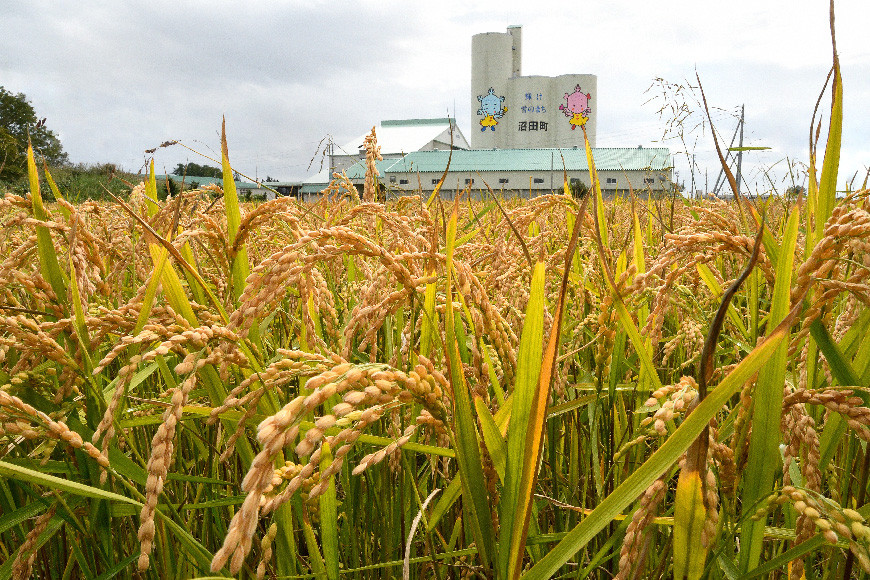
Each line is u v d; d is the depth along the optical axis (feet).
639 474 3.17
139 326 4.51
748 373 2.93
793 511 4.72
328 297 5.39
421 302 4.50
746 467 4.17
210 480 4.96
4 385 4.52
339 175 11.93
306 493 4.00
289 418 2.54
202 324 5.20
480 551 3.60
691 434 3.03
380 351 7.08
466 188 11.52
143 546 3.09
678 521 3.29
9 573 4.25
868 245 4.10
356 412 3.07
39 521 4.26
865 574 5.02
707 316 8.66
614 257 9.03
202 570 3.83
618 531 4.27
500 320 4.57
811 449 3.91
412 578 5.71
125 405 4.95
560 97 398.01
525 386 3.50
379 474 5.86
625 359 6.94
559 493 7.25
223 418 4.71
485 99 404.36
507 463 3.52
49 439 4.11
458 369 3.54
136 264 7.70
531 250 7.73
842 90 4.76
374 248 4.09
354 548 5.38
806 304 4.47
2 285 4.84
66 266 6.06
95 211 7.67
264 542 3.74
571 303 9.26
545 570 3.30
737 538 5.90
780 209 10.00
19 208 5.26
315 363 3.86
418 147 340.80
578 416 7.52
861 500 4.81
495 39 399.03
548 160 226.99
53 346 4.45
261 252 9.92
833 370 4.40
